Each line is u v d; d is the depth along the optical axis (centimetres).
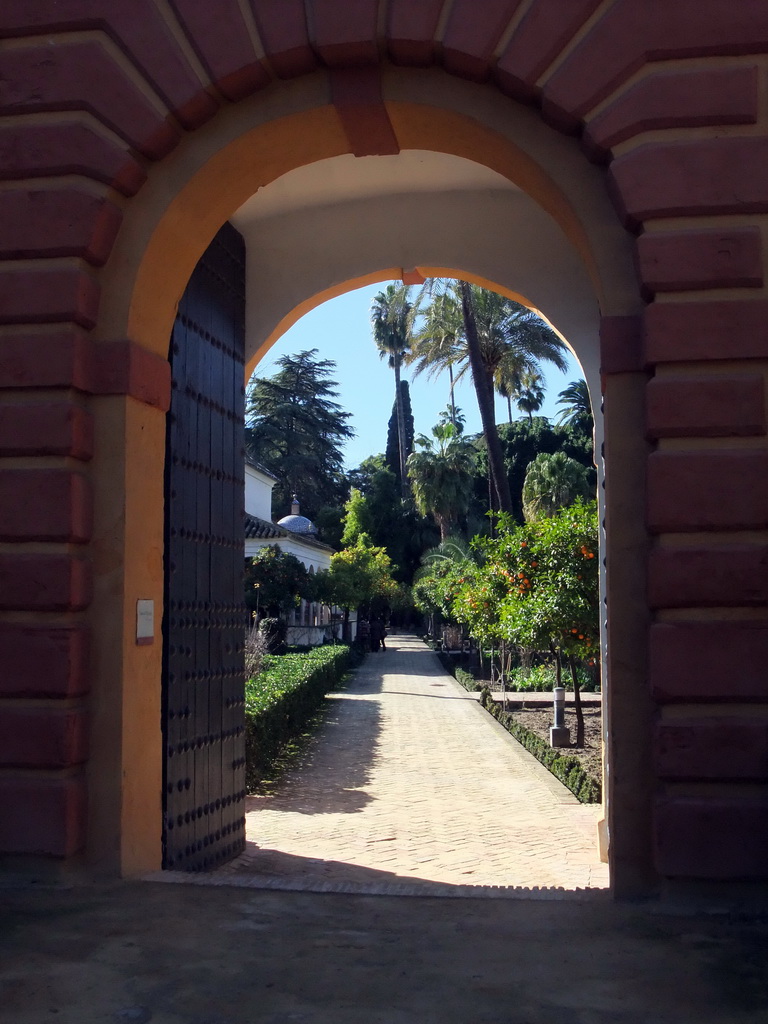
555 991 339
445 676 3011
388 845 782
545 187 514
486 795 1046
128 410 506
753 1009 325
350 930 407
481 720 1808
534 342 2900
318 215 791
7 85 502
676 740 438
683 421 444
